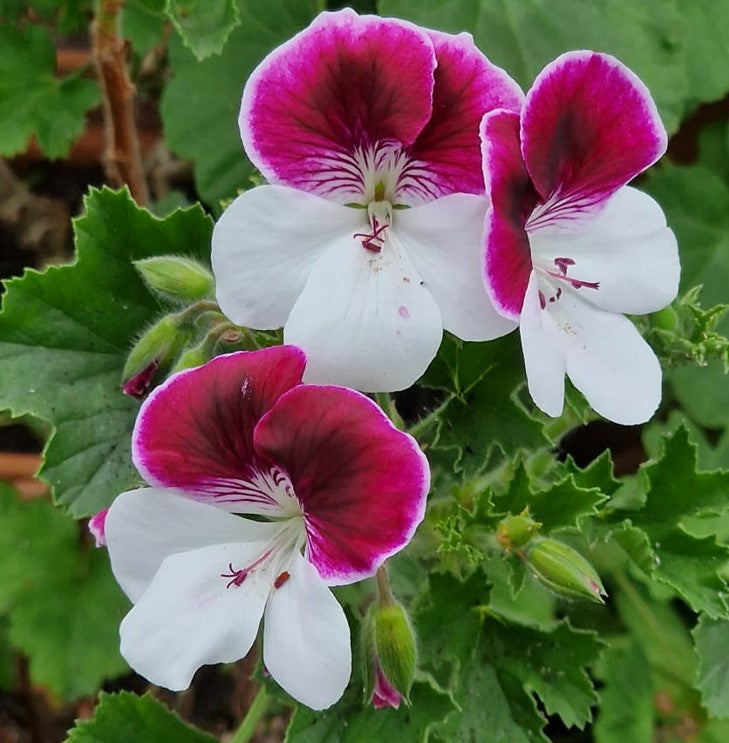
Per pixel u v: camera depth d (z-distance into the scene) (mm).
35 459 365
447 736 266
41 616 325
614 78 224
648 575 260
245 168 342
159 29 319
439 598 262
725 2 360
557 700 268
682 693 334
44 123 333
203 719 373
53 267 263
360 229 227
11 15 328
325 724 256
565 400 242
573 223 236
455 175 227
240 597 224
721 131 394
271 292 220
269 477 225
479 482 261
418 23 328
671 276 237
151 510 225
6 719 392
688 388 359
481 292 220
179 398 219
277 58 219
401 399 304
